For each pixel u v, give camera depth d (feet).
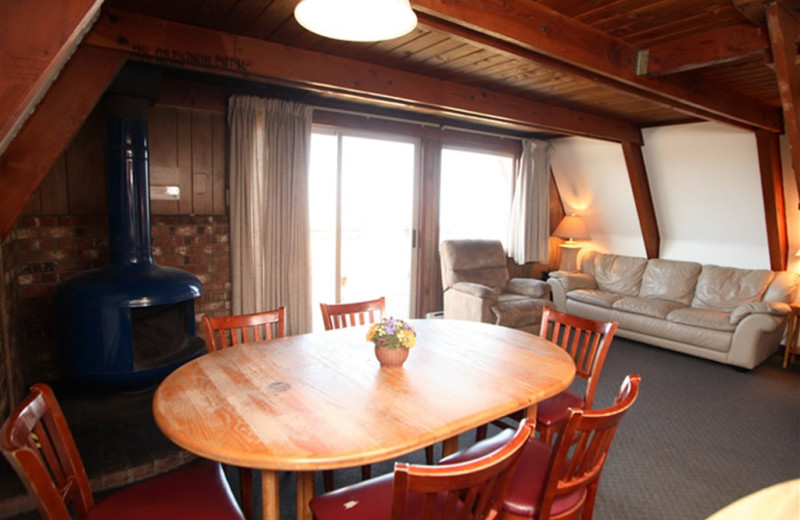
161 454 7.54
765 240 15.67
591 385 7.30
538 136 19.17
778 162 14.37
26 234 9.59
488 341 7.39
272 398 5.03
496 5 6.77
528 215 18.43
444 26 7.10
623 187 18.01
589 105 13.74
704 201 16.38
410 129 15.43
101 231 10.43
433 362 6.33
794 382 12.86
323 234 14.83
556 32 7.57
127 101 8.94
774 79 10.92
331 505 4.68
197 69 8.50
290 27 8.18
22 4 3.85
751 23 7.69
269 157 12.17
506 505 4.91
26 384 9.73
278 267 12.58
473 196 18.10
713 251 17.08
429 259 16.69
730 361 13.66
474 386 5.53
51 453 4.18
